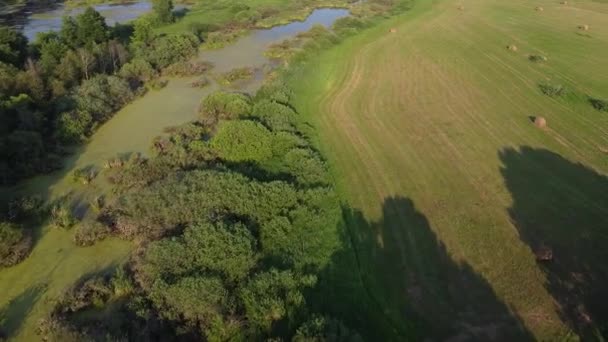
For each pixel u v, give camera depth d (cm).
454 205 3188
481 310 2384
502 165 3647
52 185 3475
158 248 2602
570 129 4175
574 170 3566
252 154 3625
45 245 2903
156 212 2953
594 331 2262
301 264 2653
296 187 3288
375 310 2384
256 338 2186
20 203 3134
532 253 2750
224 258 2536
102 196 3350
